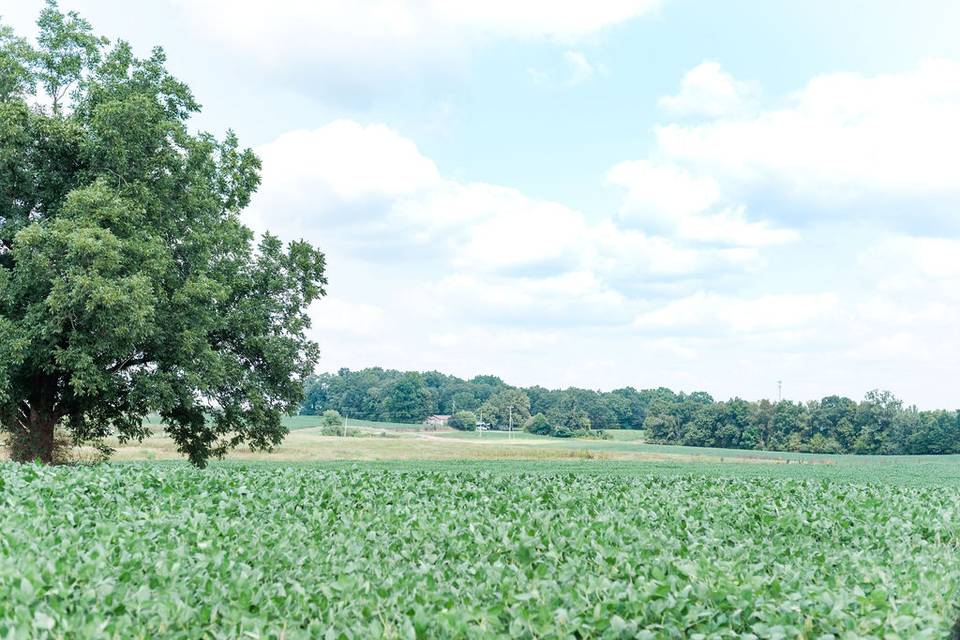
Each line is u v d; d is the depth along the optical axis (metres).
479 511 13.89
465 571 9.09
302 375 32.91
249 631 6.41
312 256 33.59
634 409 189.12
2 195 25.72
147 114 26.58
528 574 9.16
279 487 16.20
